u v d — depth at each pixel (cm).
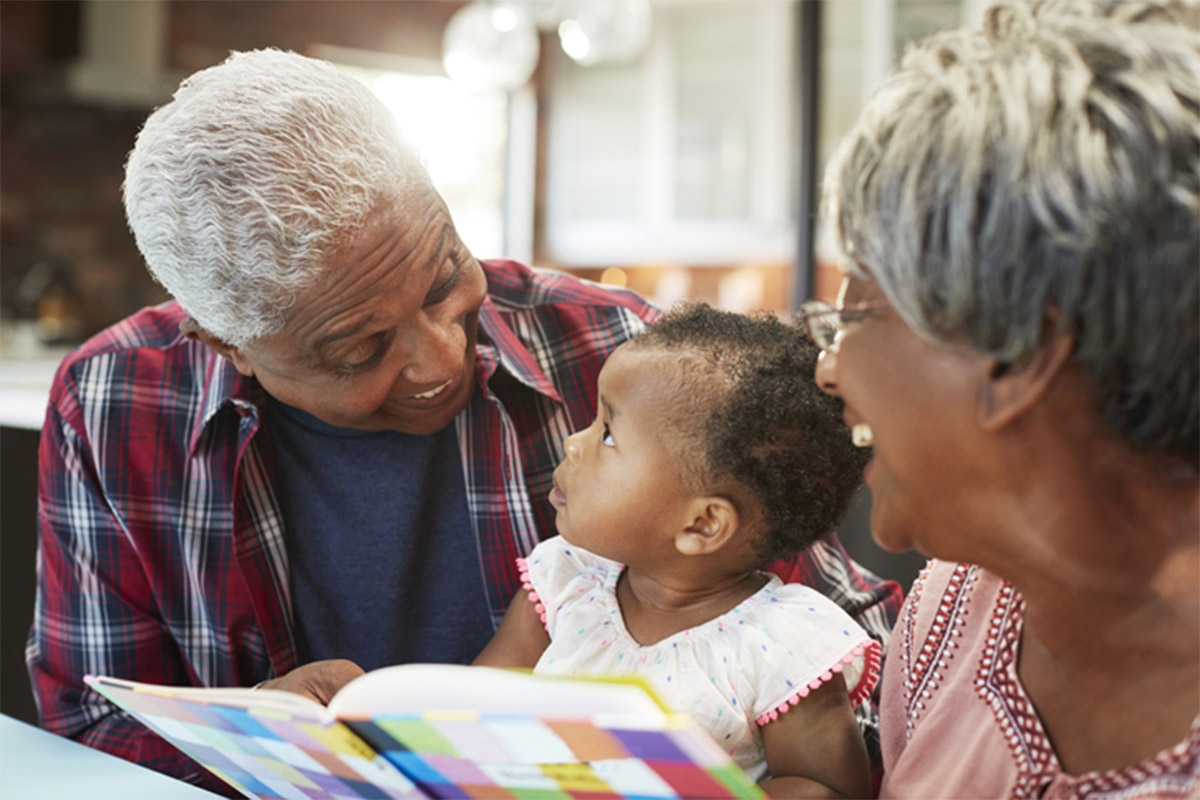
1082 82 56
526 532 118
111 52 506
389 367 99
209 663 123
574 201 652
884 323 64
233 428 119
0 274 506
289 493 122
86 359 125
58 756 102
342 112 93
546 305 126
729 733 93
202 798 94
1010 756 70
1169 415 58
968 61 60
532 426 121
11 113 508
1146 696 65
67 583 124
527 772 63
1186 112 55
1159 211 54
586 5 384
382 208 93
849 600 115
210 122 92
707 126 616
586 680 59
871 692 101
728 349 94
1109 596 64
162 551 121
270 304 93
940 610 81
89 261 533
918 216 58
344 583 121
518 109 636
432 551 121
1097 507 61
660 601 100
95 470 122
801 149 290
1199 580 63
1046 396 59
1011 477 62
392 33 579
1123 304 55
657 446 93
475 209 645
